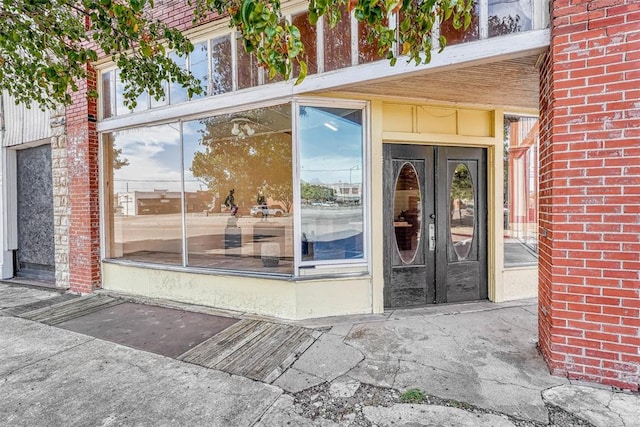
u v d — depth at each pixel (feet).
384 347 10.46
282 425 7.03
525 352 10.01
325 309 13.15
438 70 10.59
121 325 12.98
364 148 13.57
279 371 9.20
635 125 7.81
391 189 14.11
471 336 11.18
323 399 7.89
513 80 11.53
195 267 15.92
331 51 12.21
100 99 17.74
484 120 14.82
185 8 14.80
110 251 18.54
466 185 15.01
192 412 7.50
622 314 8.04
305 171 13.42
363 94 13.01
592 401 7.57
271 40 5.97
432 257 14.58
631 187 7.88
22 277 21.67
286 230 16.66
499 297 14.87
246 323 12.75
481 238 15.15
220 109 14.62
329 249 13.67
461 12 7.06
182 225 20.27
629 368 7.98
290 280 12.92
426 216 14.51
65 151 18.30
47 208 20.54
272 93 13.20
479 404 7.54
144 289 16.61
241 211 22.11
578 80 8.30
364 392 8.13
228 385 8.57
